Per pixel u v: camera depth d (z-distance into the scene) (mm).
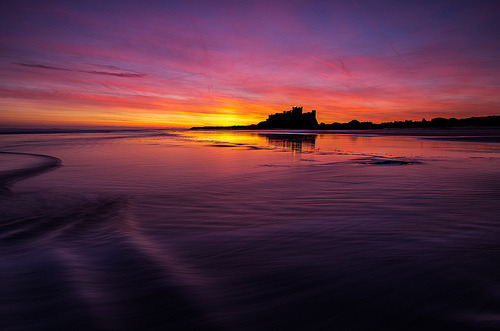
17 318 1863
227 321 1802
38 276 2436
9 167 9148
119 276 2428
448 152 14398
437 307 1854
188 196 5516
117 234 3477
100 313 1914
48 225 3848
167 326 1773
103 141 23969
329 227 3631
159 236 3416
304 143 22922
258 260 2701
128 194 5695
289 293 2104
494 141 24500
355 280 2256
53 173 8148
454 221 3740
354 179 7098
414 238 3150
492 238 3094
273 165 9836
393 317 1776
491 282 2123
